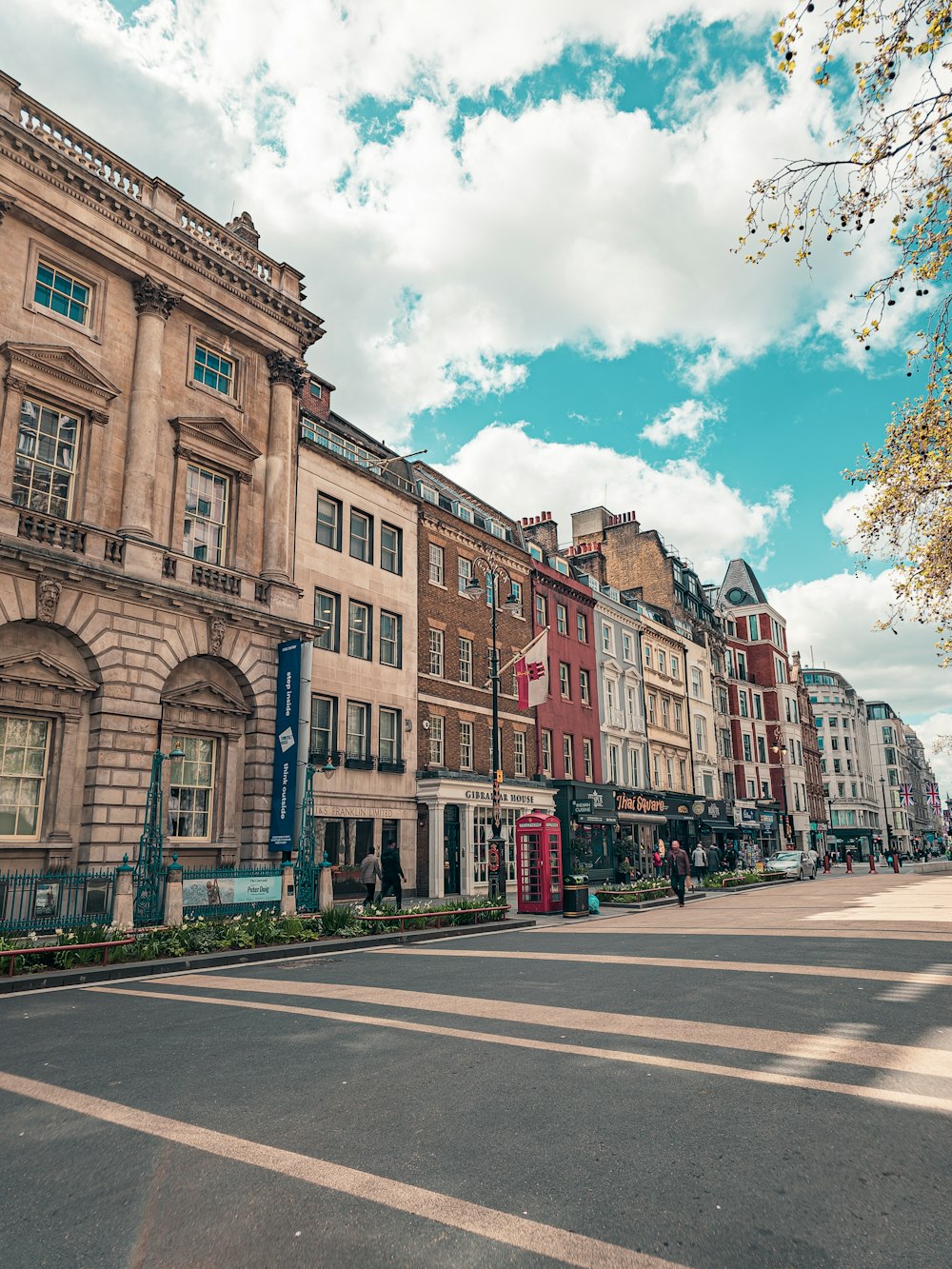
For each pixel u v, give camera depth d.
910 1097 5.25
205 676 19.94
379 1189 4.08
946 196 9.06
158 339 19.80
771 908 20.73
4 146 17.20
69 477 17.88
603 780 40.25
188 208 21.28
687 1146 4.52
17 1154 4.68
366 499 27.30
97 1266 3.41
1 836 15.91
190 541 20.41
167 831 18.53
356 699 25.52
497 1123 4.95
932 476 14.32
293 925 14.97
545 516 43.50
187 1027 7.96
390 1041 7.05
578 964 11.44
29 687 16.44
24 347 17.00
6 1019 8.81
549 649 37.53
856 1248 3.42
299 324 23.73
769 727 66.81
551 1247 3.47
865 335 9.57
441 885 26.75
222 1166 4.41
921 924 15.12
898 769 121.94
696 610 59.12
